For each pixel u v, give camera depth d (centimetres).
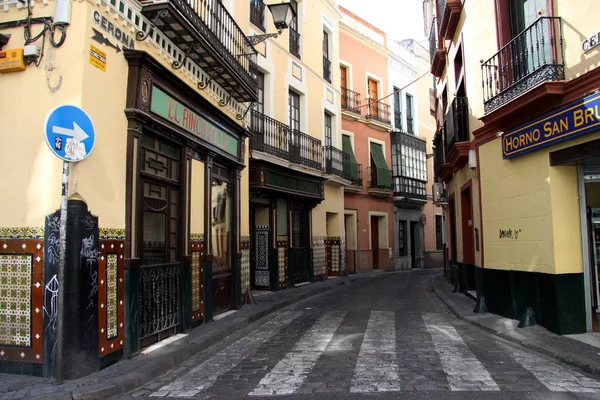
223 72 920
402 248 2631
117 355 596
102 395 490
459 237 1329
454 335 778
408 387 504
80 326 528
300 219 1700
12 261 541
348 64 2272
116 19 623
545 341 689
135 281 632
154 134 714
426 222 2892
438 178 1842
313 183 1706
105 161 588
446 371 563
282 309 1141
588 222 763
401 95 2720
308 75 1769
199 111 856
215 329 822
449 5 1126
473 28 1009
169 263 756
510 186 876
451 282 1596
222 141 994
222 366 626
